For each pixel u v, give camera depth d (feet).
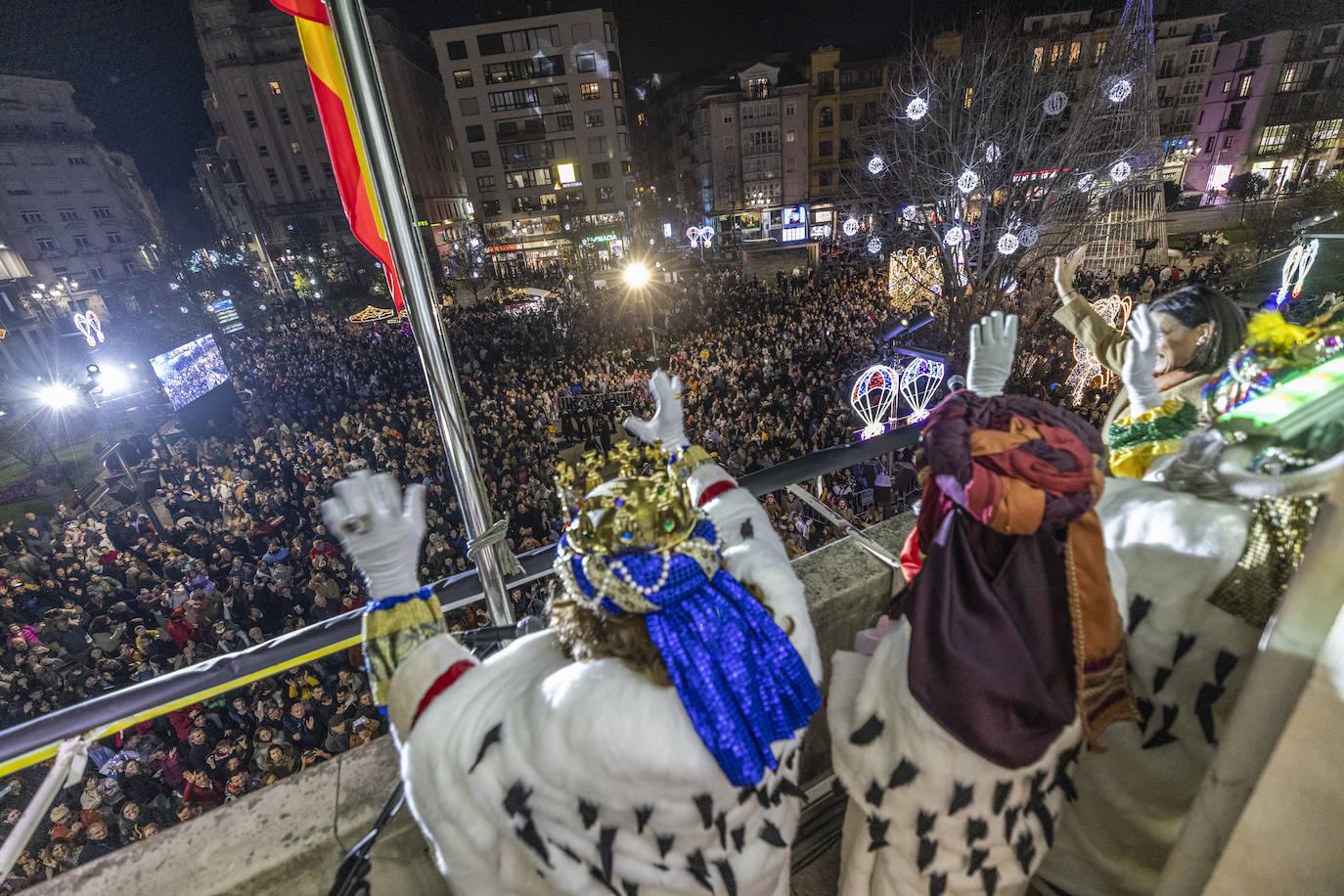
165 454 68.44
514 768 3.61
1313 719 2.75
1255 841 3.10
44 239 164.25
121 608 37.93
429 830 4.07
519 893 3.97
